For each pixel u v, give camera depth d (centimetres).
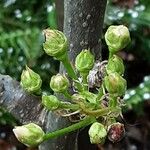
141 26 63
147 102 63
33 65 60
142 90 60
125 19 61
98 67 21
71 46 23
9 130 60
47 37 19
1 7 65
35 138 19
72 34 23
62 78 19
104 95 19
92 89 21
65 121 23
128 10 61
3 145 60
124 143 61
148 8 62
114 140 19
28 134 18
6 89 25
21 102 25
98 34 23
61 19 30
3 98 25
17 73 61
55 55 19
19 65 61
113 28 19
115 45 19
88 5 22
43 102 19
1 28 63
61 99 22
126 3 62
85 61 20
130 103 58
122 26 19
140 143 63
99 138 18
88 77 21
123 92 18
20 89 25
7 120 57
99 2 22
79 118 21
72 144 24
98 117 19
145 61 65
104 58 55
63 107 19
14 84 25
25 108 25
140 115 63
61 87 19
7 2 65
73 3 23
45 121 24
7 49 61
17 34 61
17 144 60
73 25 23
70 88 22
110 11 59
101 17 23
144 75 66
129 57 64
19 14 65
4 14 64
